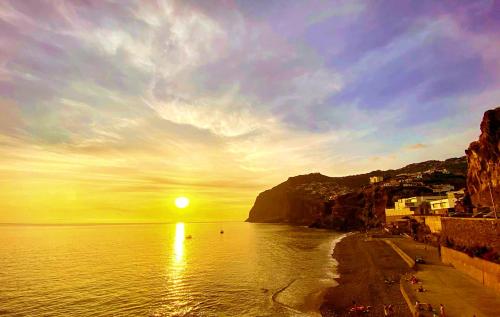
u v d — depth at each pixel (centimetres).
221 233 19188
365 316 3038
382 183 19388
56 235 17700
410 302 2994
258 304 3728
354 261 6462
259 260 7275
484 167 6462
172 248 10531
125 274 5772
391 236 10131
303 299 3862
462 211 7250
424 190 15500
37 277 5509
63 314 3500
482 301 2881
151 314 3469
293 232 17800
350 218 18775
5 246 11181
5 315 3475
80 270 6219
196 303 3838
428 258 5344
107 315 3456
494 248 3266
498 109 6122
